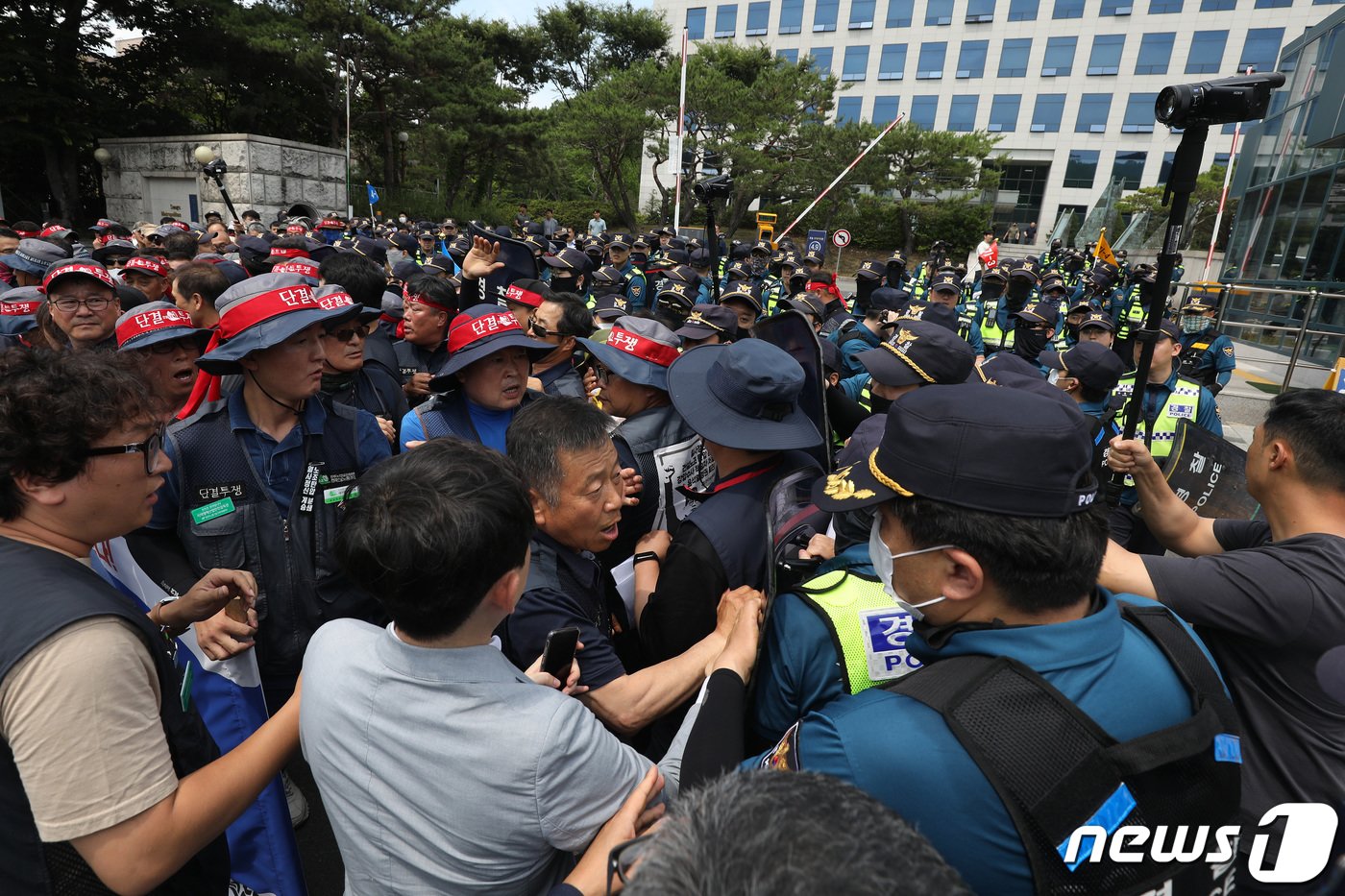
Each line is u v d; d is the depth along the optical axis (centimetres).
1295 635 144
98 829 107
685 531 182
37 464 116
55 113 2522
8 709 105
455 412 303
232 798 124
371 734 112
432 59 2930
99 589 117
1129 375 417
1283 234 1405
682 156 947
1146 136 3738
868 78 4200
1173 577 149
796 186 3153
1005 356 413
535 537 171
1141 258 2548
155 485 132
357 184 3005
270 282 224
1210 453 306
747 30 4412
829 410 340
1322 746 148
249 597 191
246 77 2883
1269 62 3488
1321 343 1105
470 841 109
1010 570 98
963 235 3519
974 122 4041
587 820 112
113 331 372
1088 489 99
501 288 513
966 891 58
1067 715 90
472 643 115
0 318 426
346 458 240
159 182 2648
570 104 3084
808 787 65
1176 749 90
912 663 133
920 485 103
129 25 2667
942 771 88
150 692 116
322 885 257
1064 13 3769
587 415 170
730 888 55
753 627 148
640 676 157
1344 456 155
